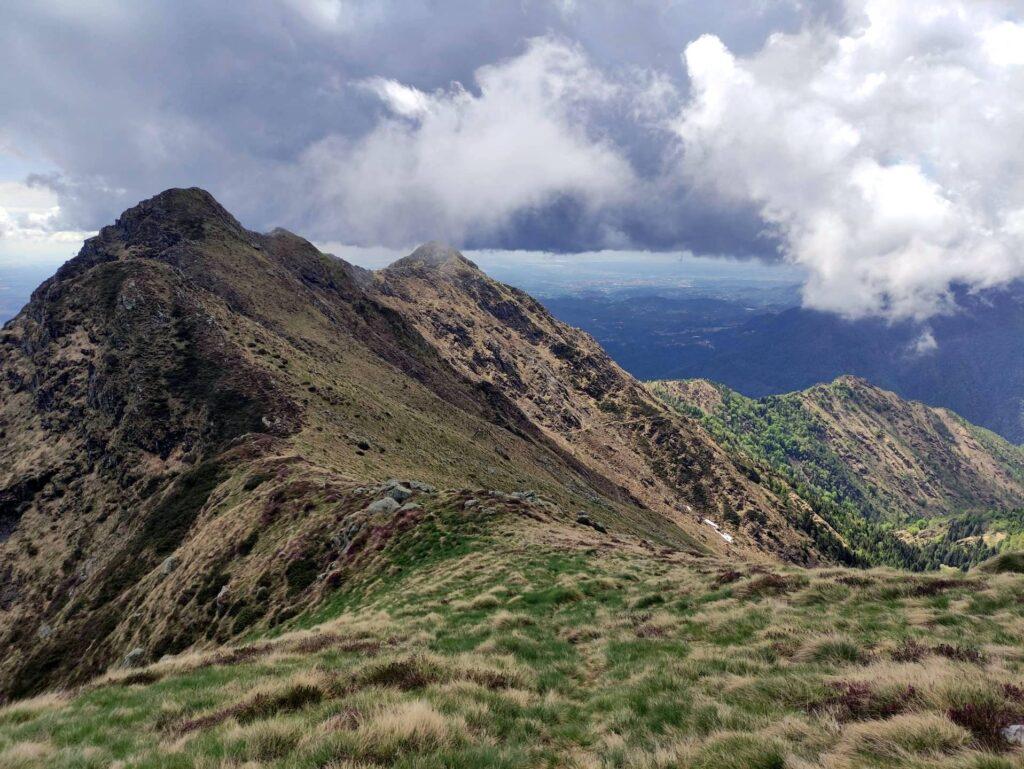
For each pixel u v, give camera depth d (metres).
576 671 14.52
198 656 17.61
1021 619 13.30
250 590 46.56
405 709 8.55
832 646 12.30
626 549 35.22
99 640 58.84
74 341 129.75
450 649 16.86
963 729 6.46
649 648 15.22
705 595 20.89
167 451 101.12
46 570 88.50
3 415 126.94
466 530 41.19
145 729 10.35
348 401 122.75
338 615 32.84
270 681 11.88
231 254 195.00
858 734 6.81
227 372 112.81
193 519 74.38
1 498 101.38
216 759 7.59
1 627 82.06
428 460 118.12
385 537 43.00
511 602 24.36
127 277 136.62
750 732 7.61
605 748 8.33
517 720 9.62
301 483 63.56
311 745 7.52
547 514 47.47
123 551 76.94
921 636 12.98
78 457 108.06
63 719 11.55
